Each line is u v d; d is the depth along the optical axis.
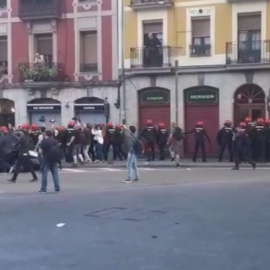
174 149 25.83
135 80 31.88
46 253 9.01
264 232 10.37
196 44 31.03
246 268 7.91
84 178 20.59
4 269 8.06
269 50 29.53
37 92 33.62
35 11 33.53
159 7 31.31
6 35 34.69
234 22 30.12
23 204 14.12
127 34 32.00
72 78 33.19
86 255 8.82
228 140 26.98
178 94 31.14
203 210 12.71
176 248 9.21
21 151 19.52
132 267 8.02
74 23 33.16
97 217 12.09
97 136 27.69
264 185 16.94
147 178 20.12
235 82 30.17
